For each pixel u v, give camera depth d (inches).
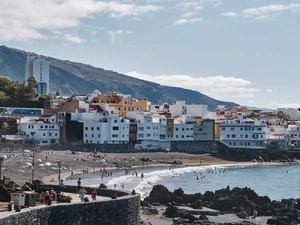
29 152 7327.8
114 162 7815.0
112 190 2573.8
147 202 4109.3
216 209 4097.0
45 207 1865.2
